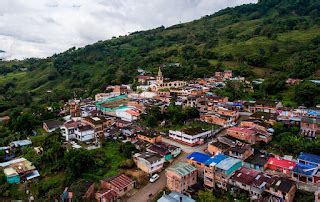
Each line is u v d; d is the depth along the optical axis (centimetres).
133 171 7244
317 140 7512
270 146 7981
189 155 7369
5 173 7100
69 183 6900
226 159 6719
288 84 13425
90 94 16088
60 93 16675
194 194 6247
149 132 8962
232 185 6178
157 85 14200
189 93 12800
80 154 7238
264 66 17300
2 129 10581
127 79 17175
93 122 9481
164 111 10494
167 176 6538
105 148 8400
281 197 5609
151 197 6303
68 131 8981
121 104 12306
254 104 11225
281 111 10181
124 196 6378
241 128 8575
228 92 12888
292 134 8194
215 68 17262
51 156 7744
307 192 5919
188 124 10025
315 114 9256
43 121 10925
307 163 6600
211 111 10775
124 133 9225
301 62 15000
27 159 7981
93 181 6912
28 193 6731
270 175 6419
